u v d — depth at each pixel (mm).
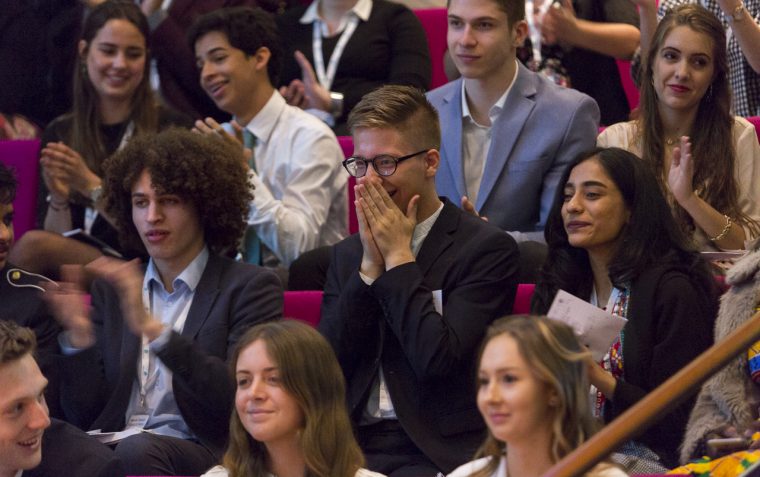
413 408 8789
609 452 5574
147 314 8445
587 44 13461
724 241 10234
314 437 7270
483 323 8789
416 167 9117
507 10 11328
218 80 12070
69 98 14570
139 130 12414
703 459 7727
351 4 14383
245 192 9914
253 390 7305
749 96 13031
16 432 7742
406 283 8695
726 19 12961
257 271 9469
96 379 9359
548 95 11445
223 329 9195
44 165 11930
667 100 10734
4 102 14539
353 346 8883
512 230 11234
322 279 10938
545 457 6160
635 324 8656
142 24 12508
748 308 8305
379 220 8906
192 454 8781
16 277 10039
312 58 14297
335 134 13625
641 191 8969
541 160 11188
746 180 10875
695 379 5688
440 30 15258
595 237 8969
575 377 6152
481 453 6629
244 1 15000
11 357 7762
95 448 8289
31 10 14703
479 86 11445
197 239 9586
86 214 11984
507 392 6152
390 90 9273
